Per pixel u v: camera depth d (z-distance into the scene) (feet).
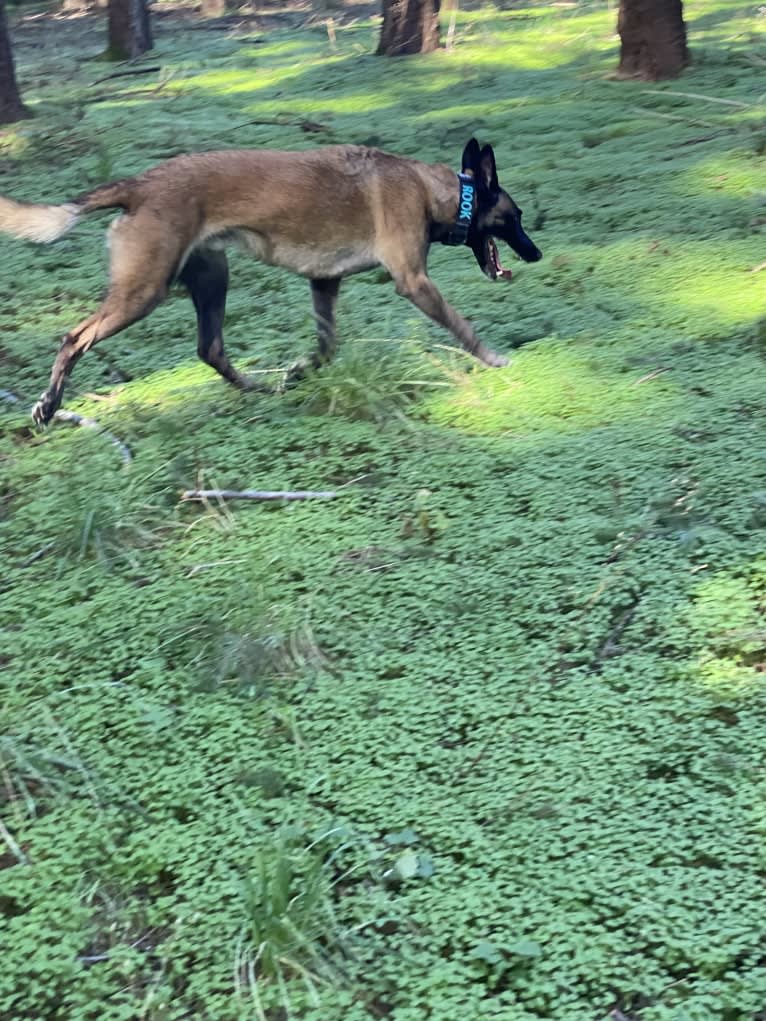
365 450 8.22
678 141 14.99
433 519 7.29
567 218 12.65
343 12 34.40
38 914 4.85
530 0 32.30
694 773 5.26
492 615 6.40
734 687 5.74
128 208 8.27
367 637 6.30
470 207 9.03
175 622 6.56
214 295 8.93
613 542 6.89
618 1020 4.21
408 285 8.88
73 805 5.39
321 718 5.76
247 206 8.34
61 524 7.56
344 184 8.54
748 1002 4.21
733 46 21.03
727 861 4.80
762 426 8.00
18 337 10.66
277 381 9.33
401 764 5.44
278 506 7.61
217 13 35.55
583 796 5.18
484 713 5.71
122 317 8.38
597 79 19.34
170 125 18.62
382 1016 4.33
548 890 4.75
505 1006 4.30
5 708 6.03
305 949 4.57
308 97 20.63
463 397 8.80
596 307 10.30
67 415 8.95
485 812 5.15
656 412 8.35
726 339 9.44
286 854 4.93
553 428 8.26
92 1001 4.46
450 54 23.72
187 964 4.59
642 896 4.68
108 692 6.08
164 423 8.63
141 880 4.99
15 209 8.14
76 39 32.96
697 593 6.41
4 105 20.21
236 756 5.58
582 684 5.85
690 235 11.73
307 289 11.35
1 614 6.82
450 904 4.73
